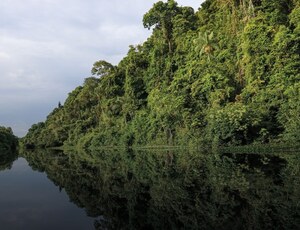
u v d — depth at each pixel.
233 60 52.78
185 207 10.55
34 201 12.30
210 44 55.25
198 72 55.81
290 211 9.25
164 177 18.28
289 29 42.19
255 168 19.56
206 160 27.92
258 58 43.53
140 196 13.09
